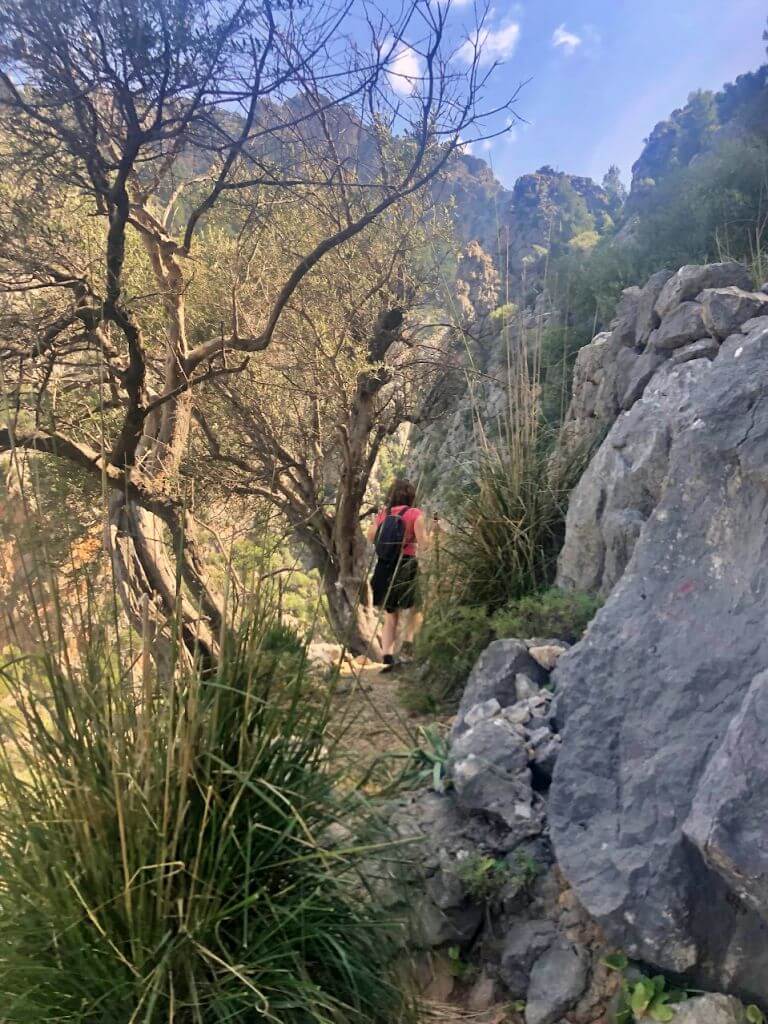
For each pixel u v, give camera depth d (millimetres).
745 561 2553
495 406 6379
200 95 5078
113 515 5531
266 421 10422
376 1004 2018
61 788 1856
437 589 4711
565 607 3848
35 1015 1729
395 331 10344
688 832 1969
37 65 4777
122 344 8078
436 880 2408
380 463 12227
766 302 4145
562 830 2301
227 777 2004
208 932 1847
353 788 2320
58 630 1899
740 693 2295
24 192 5809
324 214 8961
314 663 2346
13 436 1940
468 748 2713
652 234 10656
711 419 2840
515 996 2211
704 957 2000
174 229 9305
